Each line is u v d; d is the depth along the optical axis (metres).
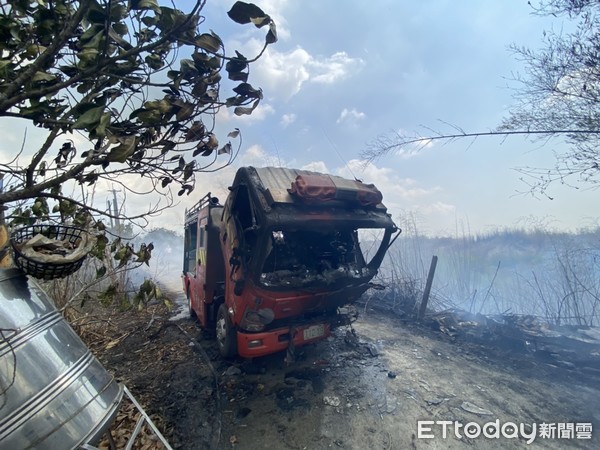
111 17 1.26
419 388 3.66
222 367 4.21
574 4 2.61
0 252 1.61
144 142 1.72
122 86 1.61
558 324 5.23
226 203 4.30
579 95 2.75
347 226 3.62
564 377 3.96
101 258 2.28
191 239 6.74
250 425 3.06
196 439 2.87
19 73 1.39
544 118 2.94
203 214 5.37
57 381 1.44
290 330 3.78
